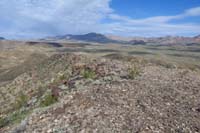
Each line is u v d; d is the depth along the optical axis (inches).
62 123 596.4
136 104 681.0
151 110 643.5
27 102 1029.2
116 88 824.9
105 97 729.6
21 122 681.0
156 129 542.6
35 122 639.8
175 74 1154.0
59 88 944.9
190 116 623.5
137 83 898.7
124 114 611.2
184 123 579.5
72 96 773.3
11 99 1293.1
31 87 1332.4
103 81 943.7
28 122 652.1
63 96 811.4
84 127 556.7
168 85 903.1
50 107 722.2
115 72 1073.5
